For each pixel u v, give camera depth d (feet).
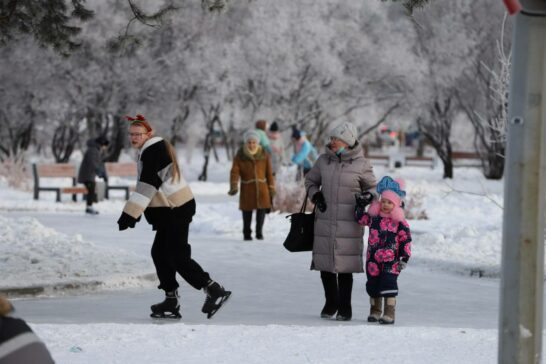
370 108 416.46
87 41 296.10
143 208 80.89
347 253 85.51
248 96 387.75
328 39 377.30
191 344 64.69
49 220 204.85
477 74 350.43
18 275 105.19
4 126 370.53
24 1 110.73
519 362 39.50
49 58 325.01
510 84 39.42
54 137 390.42
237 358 60.03
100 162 233.35
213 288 83.97
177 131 378.94
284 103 382.83
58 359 58.70
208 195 311.47
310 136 402.52
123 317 86.22
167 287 84.79
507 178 39.55
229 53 355.15
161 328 71.00
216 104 394.93
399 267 83.35
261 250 152.15
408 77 373.20
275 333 69.67
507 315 39.68
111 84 354.95
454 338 69.05
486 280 124.06
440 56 355.36
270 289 110.32
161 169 81.61
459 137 514.27
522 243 39.27
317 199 86.22
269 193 168.25
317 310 94.58
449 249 143.54
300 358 60.29
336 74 379.55
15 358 25.64
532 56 38.88
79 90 349.61
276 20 364.38
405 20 374.43
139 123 82.23
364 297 106.11
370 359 60.44
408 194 235.81
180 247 83.41
